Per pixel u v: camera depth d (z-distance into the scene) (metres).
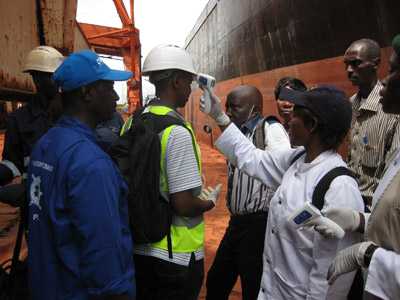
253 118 2.82
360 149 2.90
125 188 1.69
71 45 5.46
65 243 1.50
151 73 2.10
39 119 2.82
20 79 4.09
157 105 2.07
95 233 1.45
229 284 2.84
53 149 1.54
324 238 1.54
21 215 2.19
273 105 10.31
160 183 1.95
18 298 2.18
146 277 2.04
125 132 2.08
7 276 2.26
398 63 1.37
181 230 2.03
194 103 26.14
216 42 18.80
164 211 1.94
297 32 8.46
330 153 1.68
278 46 9.82
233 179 2.64
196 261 2.09
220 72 18.06
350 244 1.59
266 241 1.81
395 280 1.28
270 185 2.06
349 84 6.34
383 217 1.39
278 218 1.71
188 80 2.12
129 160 1.89
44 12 4.80
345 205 1.55
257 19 11.57
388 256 1.31
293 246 1.66
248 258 2.57
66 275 1.50
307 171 1.68
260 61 11.58
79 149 1.50
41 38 4.80
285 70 9.34
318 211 1.48
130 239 1.69
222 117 2.25
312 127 1.66
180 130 1.96
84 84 1.57
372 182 2.82
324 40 7.21
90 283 1.47
